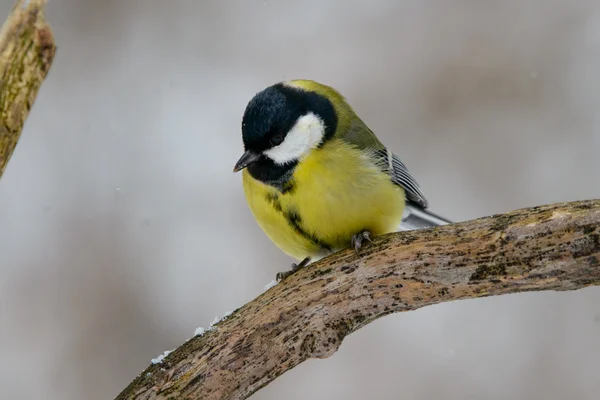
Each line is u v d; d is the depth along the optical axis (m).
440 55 13.74
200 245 12.38
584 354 11.33
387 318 11.84
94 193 12.71
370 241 6.42
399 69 13.73
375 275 6.25
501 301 11.78
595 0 13.65
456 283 6.01
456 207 12.79
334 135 7.45
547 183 12.78
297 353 6.34
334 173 7.09
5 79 5.42
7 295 11.52
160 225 12.53
